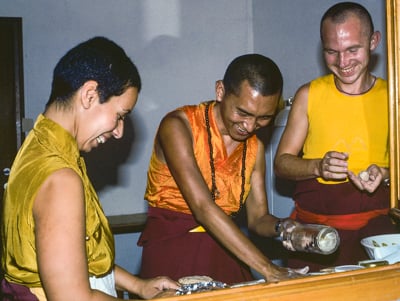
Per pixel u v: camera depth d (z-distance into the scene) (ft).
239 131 4.73
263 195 5.40
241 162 5.18
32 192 2.92
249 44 13.17
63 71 3.17
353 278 3.18
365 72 5.41
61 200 2.88
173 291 3.71
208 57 13.05
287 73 11.10
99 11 12.30
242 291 2.96
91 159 12.21
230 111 4.63
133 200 12.50
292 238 4.47
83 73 3.13
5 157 11.94
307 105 5.64
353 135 5.45
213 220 4.55
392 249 4.12
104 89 3.15
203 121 5.03
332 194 5.41
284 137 5.80
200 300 2.87
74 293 2.85
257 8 12.68
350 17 5.12
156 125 12.71
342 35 5.10
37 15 11.93
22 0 11.84
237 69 4.52
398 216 3.91
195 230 5.12
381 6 7.91
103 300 2.94
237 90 4.51
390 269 3.33
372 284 3.21
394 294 3.26
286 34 11.13
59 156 3.06
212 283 3.67
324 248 4.21
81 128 3.20
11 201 3.08
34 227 2.95
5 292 3.29
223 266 5.10
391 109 3.99
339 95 5.48
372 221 5.36
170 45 12.79
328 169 5.08
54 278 2.84
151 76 12.66
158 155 5.15
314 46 10.01
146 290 4.09
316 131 5.58
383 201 5.37
